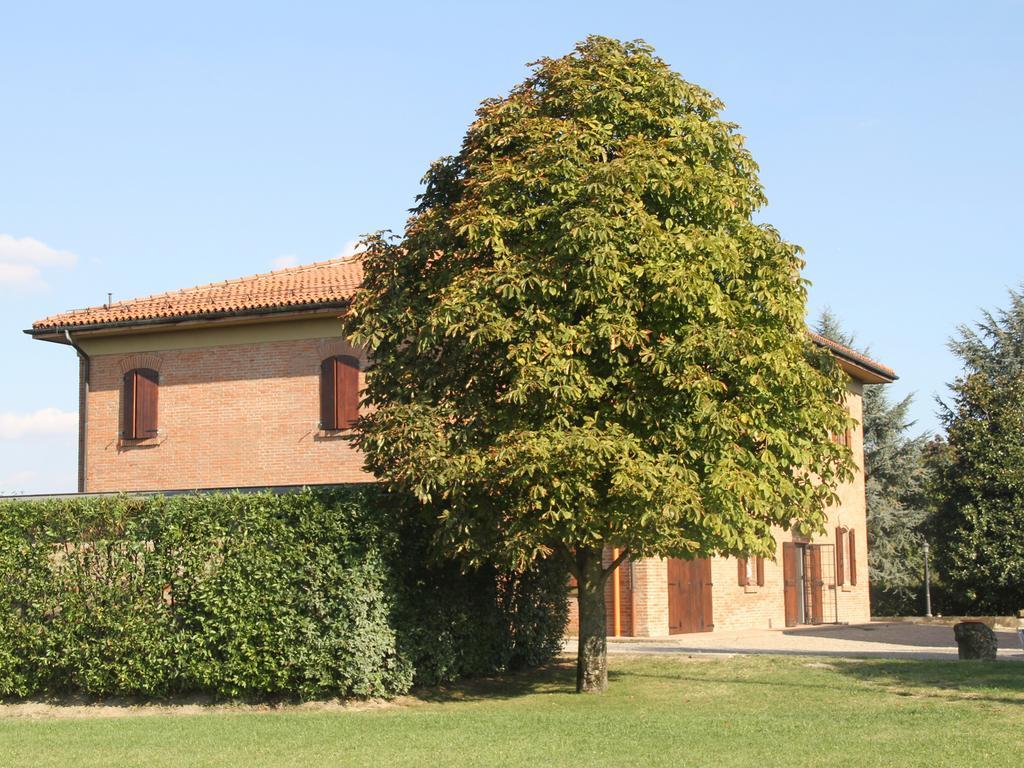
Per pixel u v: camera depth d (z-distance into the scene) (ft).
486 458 48.32
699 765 36.73
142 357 96.58
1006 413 124.98
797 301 53.36
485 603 61.26
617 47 55.16
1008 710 46.65
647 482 47.09
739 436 50.39
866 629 103.76
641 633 87.76
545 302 50.26
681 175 51.44
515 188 51.93
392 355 54.80
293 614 53.31
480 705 53.21
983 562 124.26
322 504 53.83
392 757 39.70
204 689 55.67
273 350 92.94
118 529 56.44
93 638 56.18
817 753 38.34
